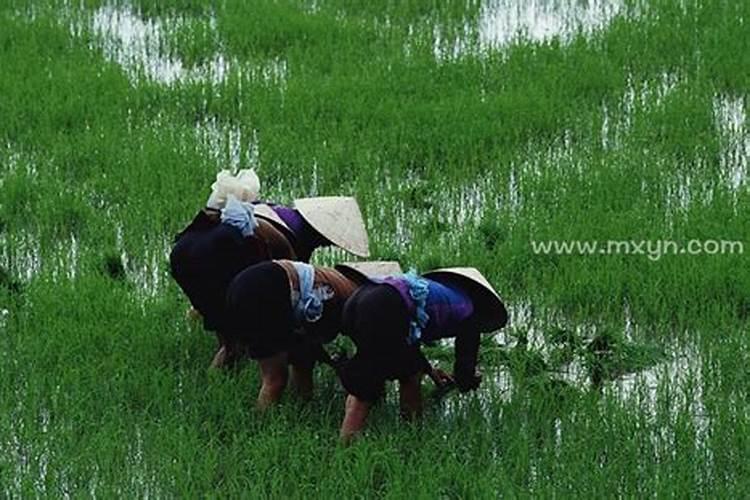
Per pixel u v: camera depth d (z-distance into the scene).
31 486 19.95
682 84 35.44
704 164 31.14
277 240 22.48
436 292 21.02
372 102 34.38
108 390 22.53
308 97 34.47
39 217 28.91
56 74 36.47
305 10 41.91
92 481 20.33
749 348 23.69
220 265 22.17
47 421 21.92
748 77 35.88
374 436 21.05
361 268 21.75
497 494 19.78
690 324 24.88
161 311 24.91
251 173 22.72
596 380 23.47
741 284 25.67
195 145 31.98
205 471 20.20
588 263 26.55
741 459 20.62
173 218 28.62
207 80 35.50
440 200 29.72
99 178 30.36
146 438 21.12
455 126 32.69
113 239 28.02
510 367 23.52
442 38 39.72
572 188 29.62
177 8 42.75
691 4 41.09
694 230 27.47
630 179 29.94
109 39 40.03
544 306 25.61
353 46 38.50
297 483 20.03
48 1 43.03
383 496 19.97
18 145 32.50
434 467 20.14
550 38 39.75
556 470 20.31
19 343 23.69
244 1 42.38
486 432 21.19
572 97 35.03
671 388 22.73
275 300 21.20
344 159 31.36
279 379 21.89
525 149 32.19
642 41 38.31
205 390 22.48
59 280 25.95
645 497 19.77
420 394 21.66
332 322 21.47
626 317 25.41
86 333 24.03
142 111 34.25
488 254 27.02
